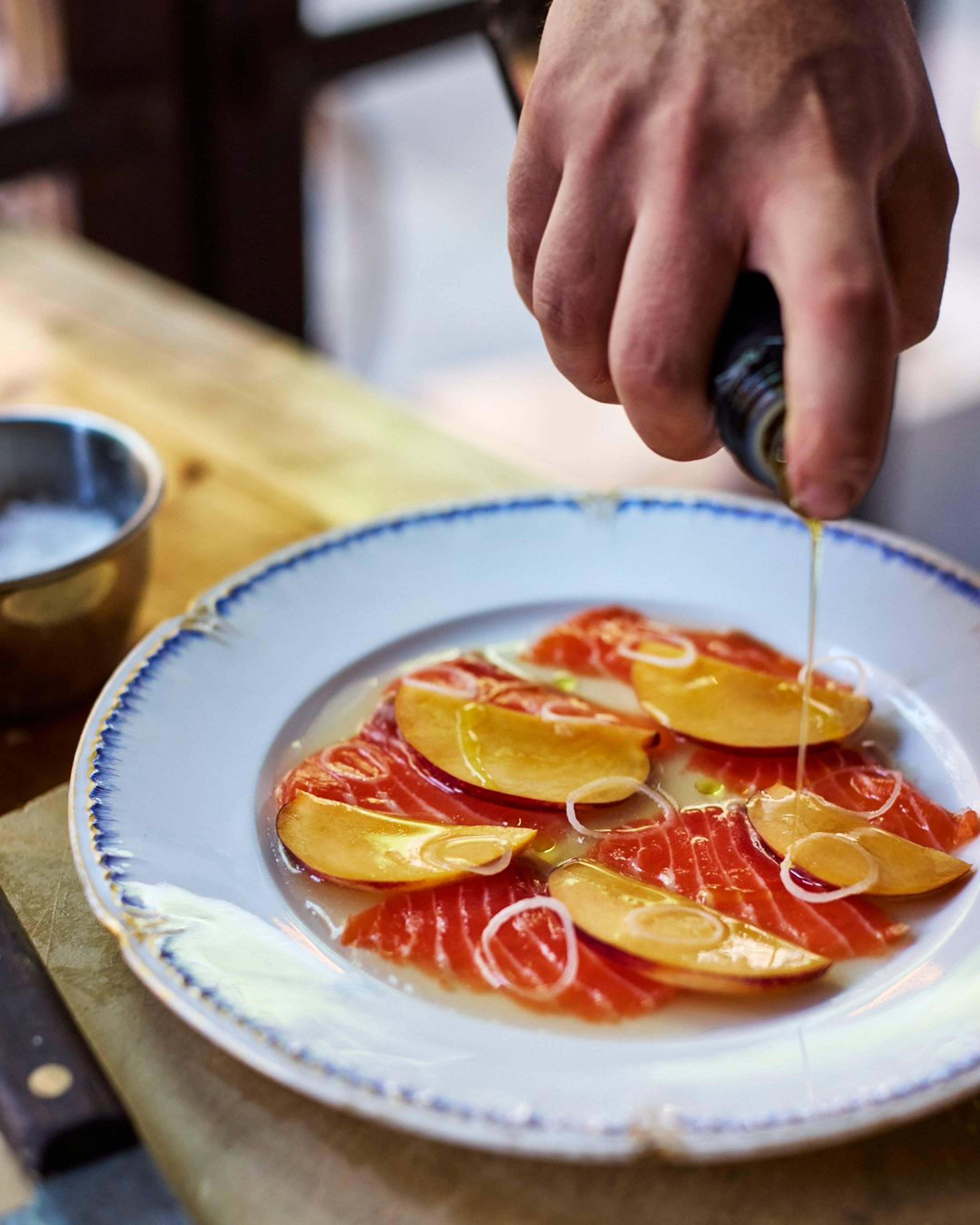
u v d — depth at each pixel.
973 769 0.52
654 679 0.55
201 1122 0.43
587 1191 0.42
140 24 0.97
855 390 0.39
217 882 0.48
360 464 0.69
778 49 0.42
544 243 0.44
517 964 0.46
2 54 0.95
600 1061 0.43
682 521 0.61
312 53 1.07
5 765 0.54
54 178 1.04
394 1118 0.40
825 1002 0.45
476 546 0.60
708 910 0.47
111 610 0.55
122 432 0.59
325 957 0.46
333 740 0.54
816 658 0.57
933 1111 0.41
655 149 0.42
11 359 0.76
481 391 1.43
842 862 0.48
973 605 0.56
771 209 0.41
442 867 0.48
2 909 0.46
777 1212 0.42
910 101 0.43
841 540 0.60
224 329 0.80
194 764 0.51
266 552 0.63
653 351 0.42
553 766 0.52
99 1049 0.45
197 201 1.09
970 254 1.65
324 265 1.45
